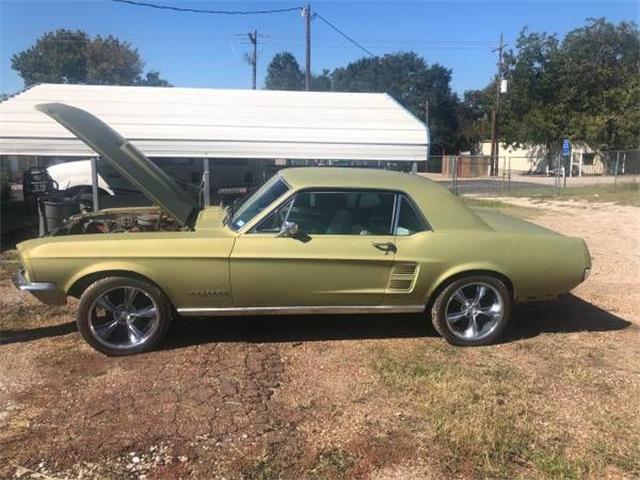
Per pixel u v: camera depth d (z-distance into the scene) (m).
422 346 5.43
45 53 61.22
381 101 12.47
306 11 31.45
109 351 5.04
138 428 3.88
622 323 6.25
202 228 5.38
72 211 9.97
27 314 6.22
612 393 4.53
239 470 3.46
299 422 3.99
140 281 4.99
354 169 6.04
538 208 19.20
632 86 42.47
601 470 3.54
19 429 3.86
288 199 5.15
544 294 5.50
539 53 44.88
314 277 5.12
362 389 4.49
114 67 61.97
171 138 10.95
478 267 5.26
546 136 44.38
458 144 77.00
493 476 3.45
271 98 12.13
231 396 4.34
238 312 5.20
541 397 4.43
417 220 5.30
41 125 10.38
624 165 39.03
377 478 3.42
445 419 4.04
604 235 12.59
